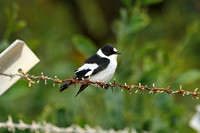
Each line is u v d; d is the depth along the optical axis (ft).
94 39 64.95
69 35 59.67
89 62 28.71
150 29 61.87
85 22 63.21
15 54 19.30
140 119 34.32
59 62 48.19
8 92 31.45
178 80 34.55
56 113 31.94
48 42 50.72
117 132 28.48
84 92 36.91
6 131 30.42
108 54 29.78
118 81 34.58
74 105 37.55
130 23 37.17
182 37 62.39
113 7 68.39
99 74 28.68
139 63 44.68
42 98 41.01
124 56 36.91
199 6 64.03
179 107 34.45
